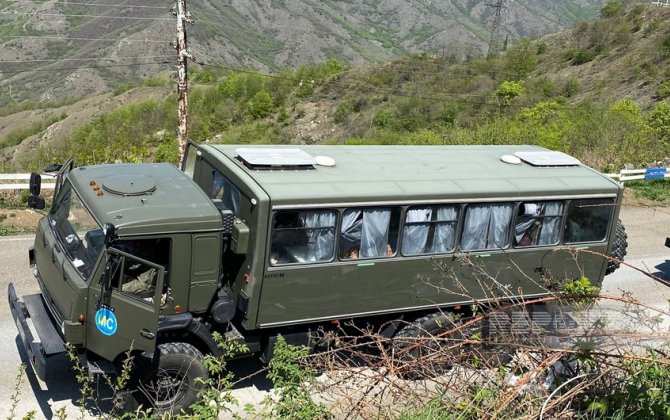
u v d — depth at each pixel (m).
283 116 51.47
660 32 48.41
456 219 8.49
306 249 7.63
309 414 4.94
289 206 7.35
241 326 7.83
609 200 9.48
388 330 8.47
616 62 47.12
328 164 8.54
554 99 42.34
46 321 7.29
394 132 43.03
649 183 21.42
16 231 13.43
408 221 8.17
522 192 8.78
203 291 7.30
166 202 7.25
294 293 7.65
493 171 9.31
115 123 51.75
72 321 6.62
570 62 52.06
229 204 8.09
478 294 8.85
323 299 7.86
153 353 6.75
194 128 50.31
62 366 8.06
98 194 7.20
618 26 54.03
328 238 7.73
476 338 5.39
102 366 6.78
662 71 41.53
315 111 51.59
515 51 56.22
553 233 9.23
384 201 7.91
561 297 5.75
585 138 24.56
